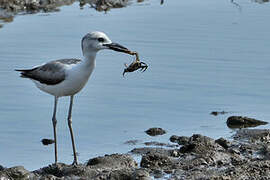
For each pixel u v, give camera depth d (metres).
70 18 23.59
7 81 17.88
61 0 26.47
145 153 13.73
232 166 12.66
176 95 17.08
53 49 19.73
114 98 16.92
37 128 15.27
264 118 15.62
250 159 13.02
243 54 19.69
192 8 25.11
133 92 17.27
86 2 26.55
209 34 21.56
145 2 26.47
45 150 14.16
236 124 15.35
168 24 22.67
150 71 18.58
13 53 19.44
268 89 17.31
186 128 15.20
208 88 17.44
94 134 14.94
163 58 19.42
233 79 17.98
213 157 13.02
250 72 18.42
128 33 21.52
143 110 16.23
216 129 15.11
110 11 24.89
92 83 17.88
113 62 19.28
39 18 23.66
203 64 19.02
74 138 14.76
